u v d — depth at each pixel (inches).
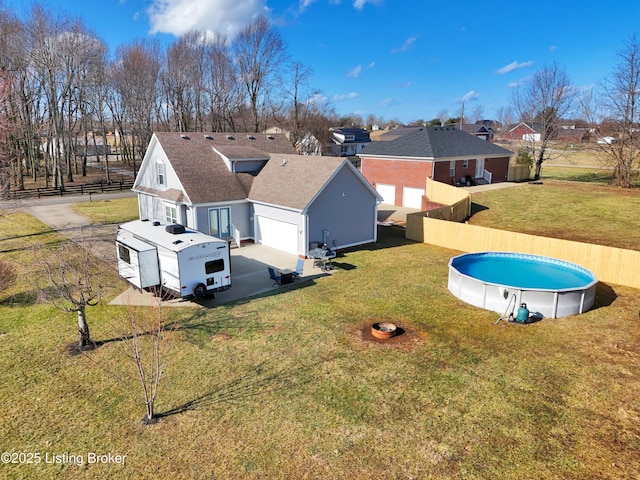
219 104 2380.7
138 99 2289.6
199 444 349.4
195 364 474.0
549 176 1962.4
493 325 563.8
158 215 1067.3
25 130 1644.9
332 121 3398.1
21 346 522.0
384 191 1596.9
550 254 794.2
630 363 462.6
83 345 514.6
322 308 625.0
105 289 680.4
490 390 415.2
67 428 373.1
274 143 1253.1
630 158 1497.3
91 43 1963.6
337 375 445.7
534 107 1851.6
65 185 1969.7
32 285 714.2
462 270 750.5
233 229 982.4
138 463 330.3
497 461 324.2
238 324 574.6
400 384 427.5
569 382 427.2
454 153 1494.8
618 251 708.0
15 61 1630.2
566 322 570.6
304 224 865.5
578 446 338.6
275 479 311.4
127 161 2839.6
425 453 333.7
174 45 2374.5
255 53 2281.0
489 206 1249.4
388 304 637.9
